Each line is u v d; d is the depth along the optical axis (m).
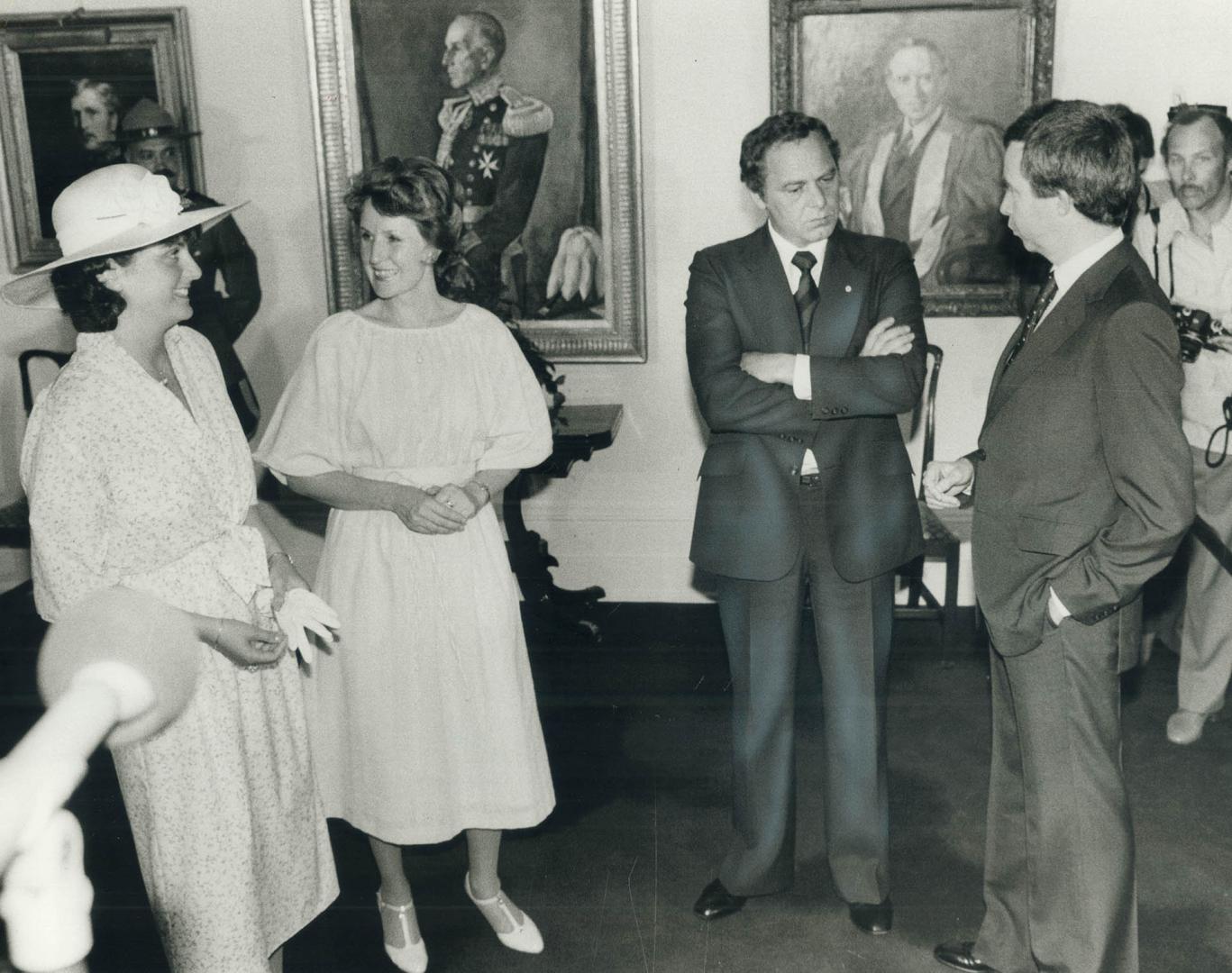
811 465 2.47
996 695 2.38
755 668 2.58
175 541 2.03
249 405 4.46
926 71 4.44
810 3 4.43
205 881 2.03
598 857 3.04
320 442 2.46
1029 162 2.03
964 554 4.75
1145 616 4.14
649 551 5.02
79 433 1.92
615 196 4.71
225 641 1.99
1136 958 2.22
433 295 2.51
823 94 4.51
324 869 2.40
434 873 3.01
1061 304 2.07
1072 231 2.05
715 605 5.00
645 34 4.60
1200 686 3.62
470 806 2.54
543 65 4.64
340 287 4.86
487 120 4.70
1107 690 2.12
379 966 2.62
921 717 3.83
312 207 4.84
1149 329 1.95
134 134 4.70
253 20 4.71
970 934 2.64
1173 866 2.92
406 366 2.46
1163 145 3.85
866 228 4.60
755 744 2.63
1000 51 4.40
